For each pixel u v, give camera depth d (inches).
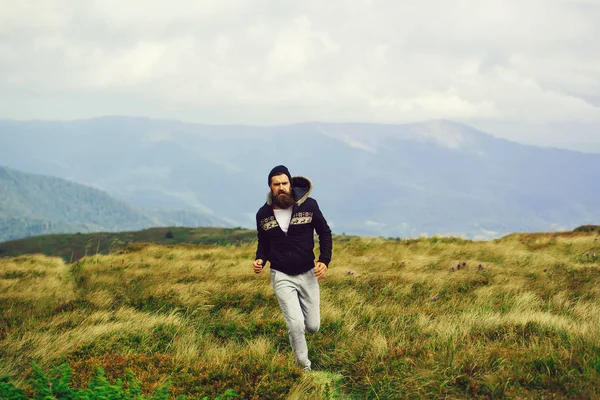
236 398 202.5
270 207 245.8
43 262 770.2
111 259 700.7
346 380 236.1
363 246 754.2
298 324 239.8
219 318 354.3
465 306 355.9
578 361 207.3
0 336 313.7
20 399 174.2
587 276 457.1
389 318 326.3
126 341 286.8
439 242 781.3
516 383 196.9
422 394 204.2
